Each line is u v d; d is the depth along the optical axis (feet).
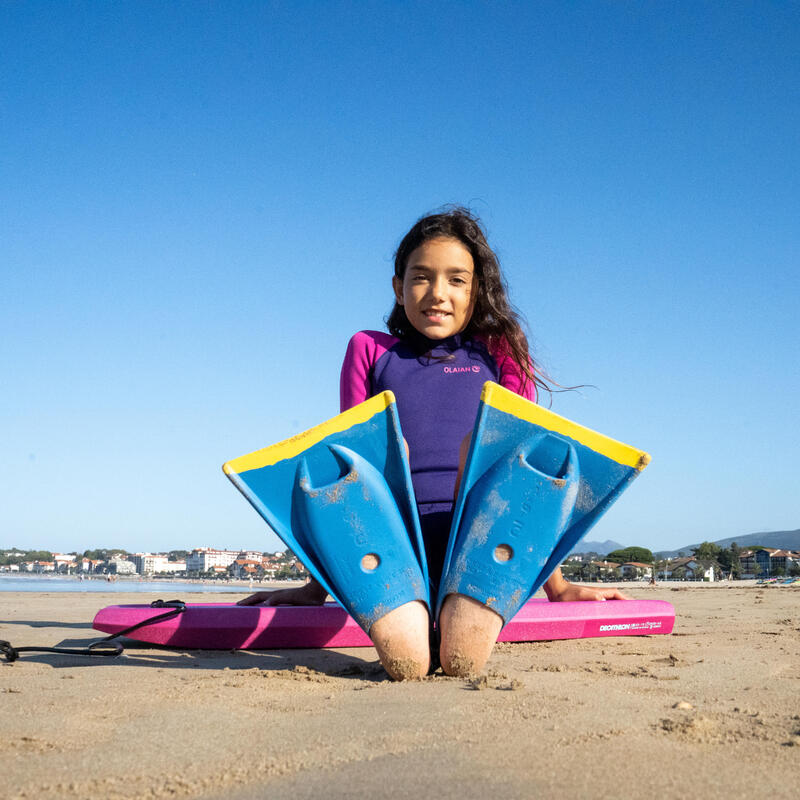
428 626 8.27
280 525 8.41
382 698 6.84
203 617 11.48
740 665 9.25
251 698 6.88
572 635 12.44
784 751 4.95
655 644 11.84
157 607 11.93
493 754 4.82
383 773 4.46
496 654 10.44
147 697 6.91
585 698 6.73
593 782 4.25
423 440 10.37
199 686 7.53
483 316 11.19
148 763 4.75
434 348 11.07
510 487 8.20
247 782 4.37
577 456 8.34
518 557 8.09
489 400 8.38
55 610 22.88
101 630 11.84
